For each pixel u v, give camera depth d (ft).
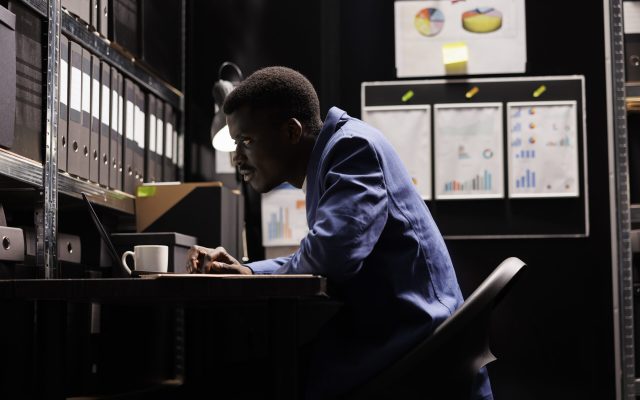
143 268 6.91
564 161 10.53
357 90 10.96
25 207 7.45
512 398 10.41
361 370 4.76
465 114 10.68
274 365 4.50
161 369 9.54
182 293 4.36
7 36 6.08
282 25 11.02
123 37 8.48
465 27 10.74
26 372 6.31
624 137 9.45
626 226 9.39
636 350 9.32
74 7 7.40
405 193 5.20
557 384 10.37
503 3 10.69
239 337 9.98
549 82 10.61
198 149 10.94
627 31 9.64
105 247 8.11
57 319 5.13
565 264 10.53
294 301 4.52
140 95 9.09
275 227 10.71
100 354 8.03
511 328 10.50
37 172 6.62
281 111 5.46
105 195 8.01
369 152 5.06
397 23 10.85
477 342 4.66
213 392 5.31
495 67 10.68
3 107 6.01
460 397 4.61
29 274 6.51
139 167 9.02
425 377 4.62
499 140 10.61
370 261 5.04
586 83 10.69
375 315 5.00
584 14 10.71
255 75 5.57
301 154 5.57
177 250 8.03
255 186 5.71
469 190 10.61
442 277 5.19
